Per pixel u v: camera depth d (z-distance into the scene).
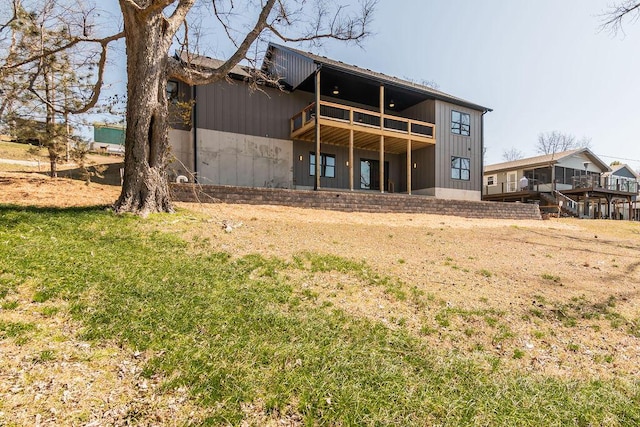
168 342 2.69
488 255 7.30
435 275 5.50
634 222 17.25
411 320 3.84
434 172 17.42
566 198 21.97
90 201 8.39
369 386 2.42
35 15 9.45
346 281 4.82
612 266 6.98
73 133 10.66
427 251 7.16
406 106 18.83
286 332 3.09
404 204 12.86
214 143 14.02
